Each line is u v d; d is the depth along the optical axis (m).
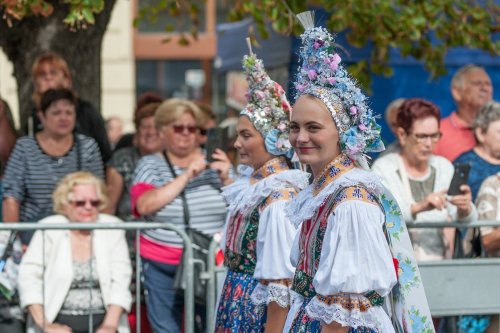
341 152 5.20
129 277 8.05
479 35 10.08
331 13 9.84
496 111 8.59
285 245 5.93
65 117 8.45
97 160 8.79
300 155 5.21
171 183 8.05
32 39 10.34
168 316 8.09
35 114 9.03
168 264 8.08
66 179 8.05
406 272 5.32
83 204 7.96
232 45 13.47
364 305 5.02
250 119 6.29
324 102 5.11
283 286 5.92
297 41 10.20
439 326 8.16
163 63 25.94
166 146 8.38
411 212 7.95
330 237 5.02
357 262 4.95
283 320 5.95
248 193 6.25
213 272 7.77
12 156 8.49
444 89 11.00
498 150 8.55
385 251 5.01
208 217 8.18
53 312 7.80
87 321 7.84
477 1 10.90
